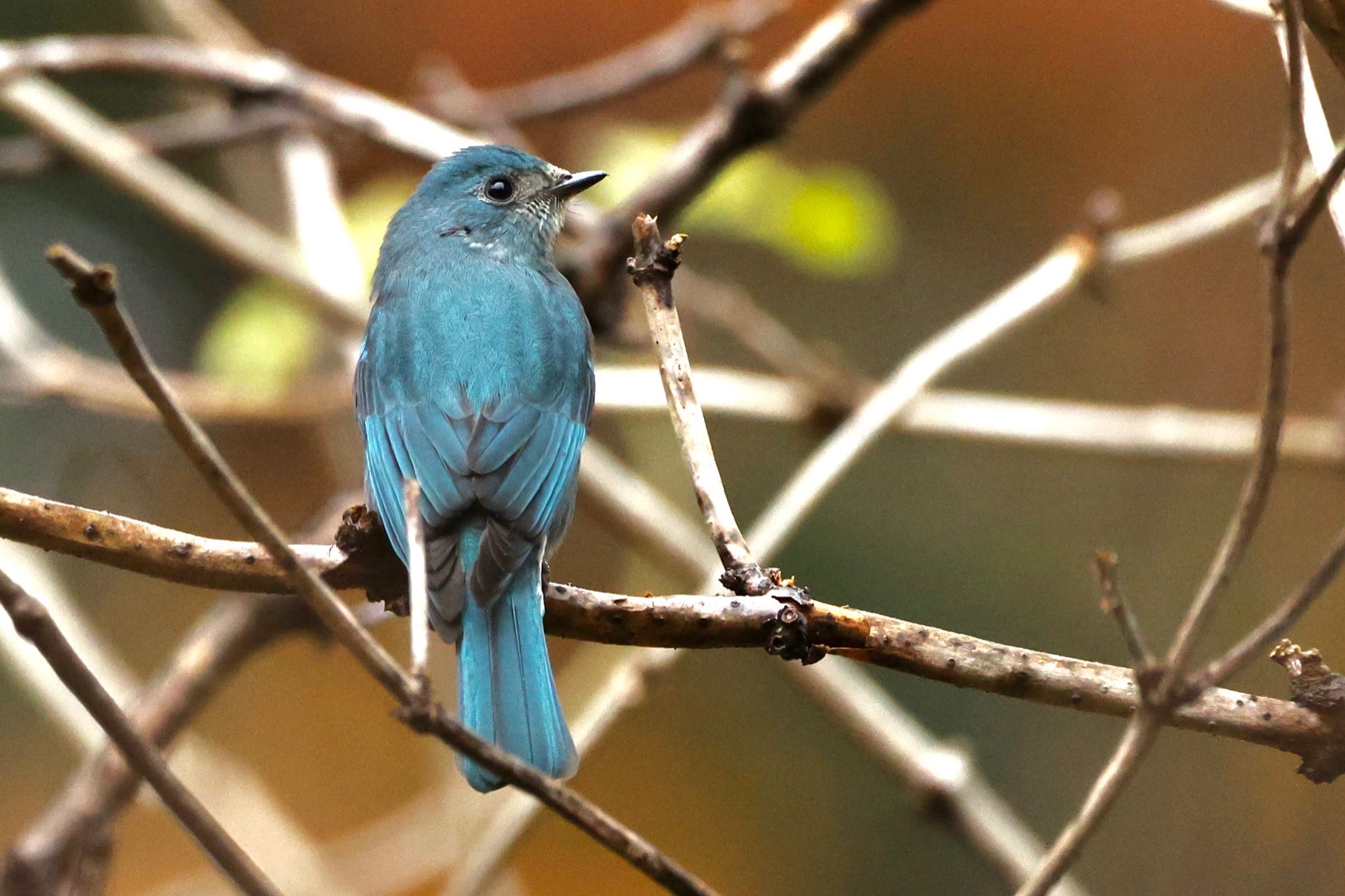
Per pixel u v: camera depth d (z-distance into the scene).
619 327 10.41
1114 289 13.68
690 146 9.92
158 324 16.16
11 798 14.98
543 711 6.23
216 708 16.03
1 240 16.11
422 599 4.33
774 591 5.89
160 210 10.62
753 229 10.19
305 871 9.94
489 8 15.30
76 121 10.80
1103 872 13.01
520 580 6.61
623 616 6.22
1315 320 14.25
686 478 11.54
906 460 14.66
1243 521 4.33
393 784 16.00
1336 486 13.73
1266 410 4.35
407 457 7.54
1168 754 13.16
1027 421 10.54
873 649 5.85
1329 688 5.62
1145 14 15.29
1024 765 13.82
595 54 15.21
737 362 14.64
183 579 5.98
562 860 15.29
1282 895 12.70
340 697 16.33
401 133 10.72
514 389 7.77
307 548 6.29
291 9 15.33
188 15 12.46
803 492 8.91
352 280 10.39
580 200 11.73
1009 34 15.43
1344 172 4.30
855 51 9.84
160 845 15.30
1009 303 9.44
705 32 11.31
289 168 10.97
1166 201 15.38
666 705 15.20
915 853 14.48
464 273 8.60
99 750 9.00
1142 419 10.55
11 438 15.07
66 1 15.26
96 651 9.47
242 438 15.74
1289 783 12.90
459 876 9.53
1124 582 14.12
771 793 14.86
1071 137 15.53
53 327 16.00
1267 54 15.16
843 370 11.44
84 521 5.89
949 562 14.35
